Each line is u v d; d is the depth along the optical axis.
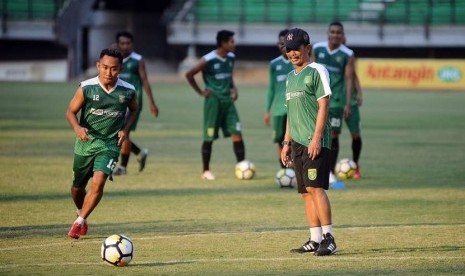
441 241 19.22
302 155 17.58
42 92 73.69
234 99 29.98
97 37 93.12
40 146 38.78
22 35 93.88
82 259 17.19
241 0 94.56
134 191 26.92
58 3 95.88
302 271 16.14
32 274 15.84
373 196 26.19
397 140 43.25
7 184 27.97
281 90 29.33
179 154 37.06
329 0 93.38
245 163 29.86
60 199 25.12
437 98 73.25
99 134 19.31
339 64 29.19
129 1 95.06
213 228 20.81
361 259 17.27
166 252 17.94
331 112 28.67
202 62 29.45
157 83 88.56
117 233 20.08
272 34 93.12
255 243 18.94
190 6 95.00
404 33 89.12
